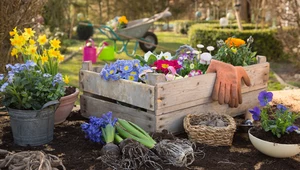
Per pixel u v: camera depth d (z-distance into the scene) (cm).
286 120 255
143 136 259
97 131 271
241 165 248
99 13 1496
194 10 1524
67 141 288
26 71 279
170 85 284
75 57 855
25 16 411
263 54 820
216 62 318
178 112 295
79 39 1119
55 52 326
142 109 301
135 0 1457
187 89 296
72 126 323
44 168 223
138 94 290
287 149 248
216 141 274
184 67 340
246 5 1104
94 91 328
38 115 272
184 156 243
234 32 829
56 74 306
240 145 282
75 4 1302
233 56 353
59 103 287
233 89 311
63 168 234
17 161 235
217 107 323
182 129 300
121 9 1471
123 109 305
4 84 267
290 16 682
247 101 349
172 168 240
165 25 1510
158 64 323
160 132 275
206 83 308
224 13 1475
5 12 393
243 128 309
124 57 876
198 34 866
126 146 243
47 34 860
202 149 268
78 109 371
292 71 721
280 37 677
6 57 414
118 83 305
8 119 343
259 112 274
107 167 240
